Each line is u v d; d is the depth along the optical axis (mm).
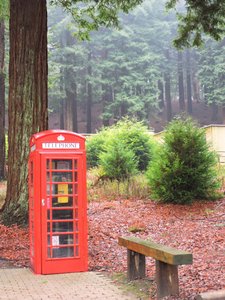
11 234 9352
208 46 56094
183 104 67750
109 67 56875
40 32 10680
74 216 6953
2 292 5695
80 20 14805
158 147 13703
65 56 56719
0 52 22641
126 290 5770
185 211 12031
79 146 7016
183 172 12688
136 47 59906
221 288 5500
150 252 5465
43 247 6781
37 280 6375
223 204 12570
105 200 14344
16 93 10492
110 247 8727
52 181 6887
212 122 62875
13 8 10734
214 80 55500
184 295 5246
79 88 60656
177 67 66625
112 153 16922
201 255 7730
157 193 13047
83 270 6945
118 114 57469
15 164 10328
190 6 14203
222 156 22000
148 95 56125
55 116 69562
